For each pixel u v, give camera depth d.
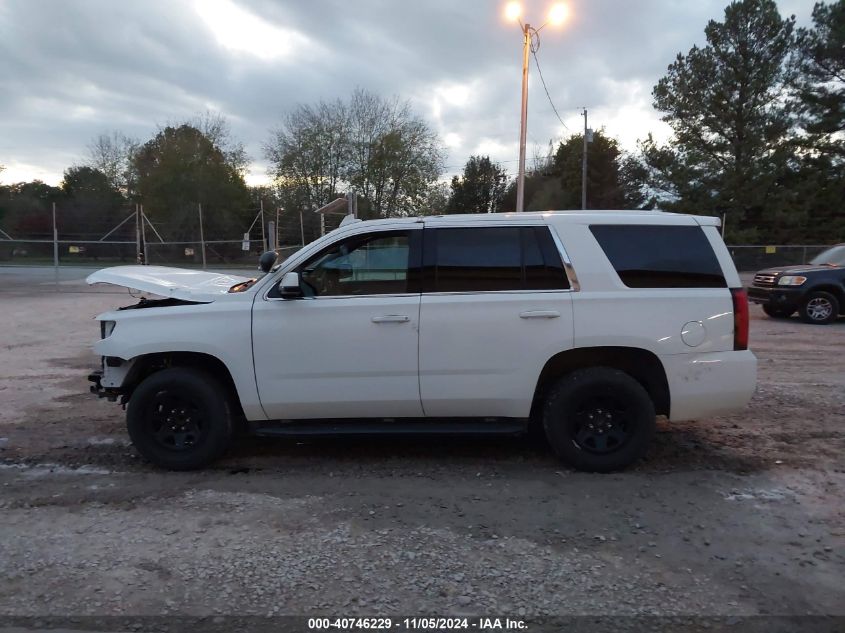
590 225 5.32
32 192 58.59
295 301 5.28
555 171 64.50
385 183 50.47
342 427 5.39
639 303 5.17
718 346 5.22
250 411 5.35
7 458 5.84
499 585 3.74
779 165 38.56
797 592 3.66
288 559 4.03
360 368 5.24
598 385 5.21
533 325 5.16
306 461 5.74
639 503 4.80
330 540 4.26
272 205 50.59
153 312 5.37
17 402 7.77
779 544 4.19
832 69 38.00
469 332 5.18
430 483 5.21
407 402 5.29
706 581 3.77
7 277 30.69
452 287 5.26
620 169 54.91
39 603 3.60
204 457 5.44
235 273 29.97
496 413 5.34
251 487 5.16
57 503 4.88
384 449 6.02
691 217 5.42
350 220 6.21
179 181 50.66
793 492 4.98
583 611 3.50
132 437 5.47
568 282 5.22
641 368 5.39
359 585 3.74
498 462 5.65
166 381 5.38
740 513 4.63
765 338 12.45
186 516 4.64
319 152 49.44
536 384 5.23
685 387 5.21
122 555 4.09
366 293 5.31
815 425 6.64
